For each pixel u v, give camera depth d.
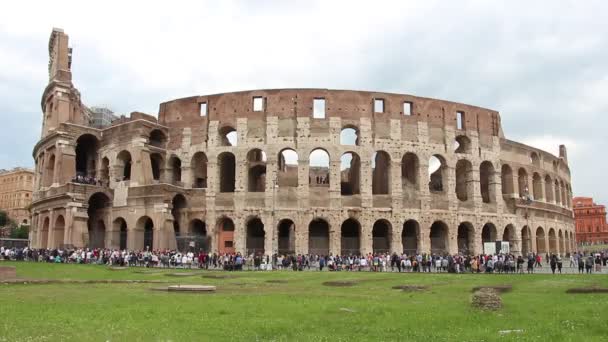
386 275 47.97
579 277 43.41
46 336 16.17
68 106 85.31
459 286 36.22
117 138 78.69
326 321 20.14
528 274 49.53
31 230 90.00
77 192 72.19
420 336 17.16
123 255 61.97
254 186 85.88
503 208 83.44
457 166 86.44
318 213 72.69
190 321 19.69
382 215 73.88
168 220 70.69
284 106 75.81
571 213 109.00
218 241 74.19
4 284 34.91
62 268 52.62
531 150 92.19
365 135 75.50
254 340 16.33
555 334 17.33
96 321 19.30
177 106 80.19
